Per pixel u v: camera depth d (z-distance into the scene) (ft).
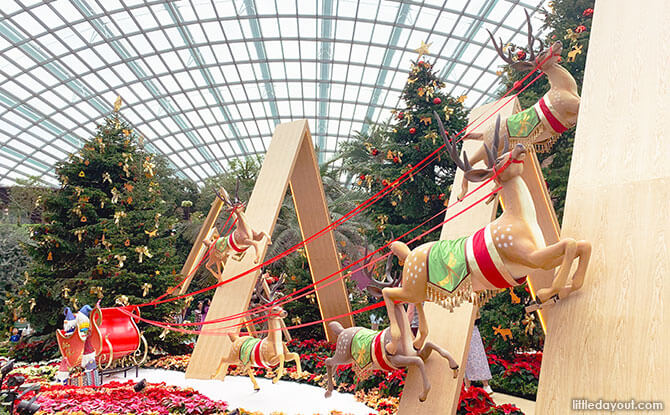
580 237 11.94
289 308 42.47
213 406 21.13
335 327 20.94
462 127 36.37
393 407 21.63
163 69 99.25
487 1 78.13
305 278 43.75
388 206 37.91
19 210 98.27
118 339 29.86
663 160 11.14
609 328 10.12
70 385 26.73
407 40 90.84
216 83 106.42
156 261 41.37
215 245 30.50
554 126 16.70
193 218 79.71
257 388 27.20
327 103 114.52
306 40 93.86
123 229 40.81
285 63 100.89
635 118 12.44
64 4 77.61
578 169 13.15
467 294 13.83
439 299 14.65
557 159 30.40
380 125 70.33
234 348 25.50
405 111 38.58
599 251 11.31
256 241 28.94
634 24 14.15
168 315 39.29
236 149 131.75
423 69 37.73
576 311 10.99
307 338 42.57
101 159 43.01
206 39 92.99
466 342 17.21
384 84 105.19
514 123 17.53
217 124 121.08
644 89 12.67
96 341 27.94
